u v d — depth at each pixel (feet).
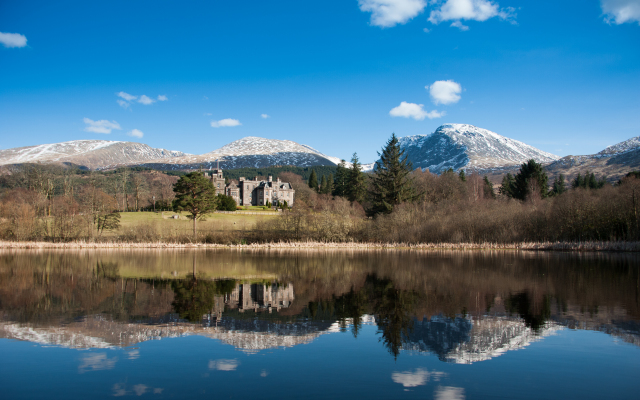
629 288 77.82
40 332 48.37
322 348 42.96
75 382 33.60
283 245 185.47
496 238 187.01
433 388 32.86
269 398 30.81
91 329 49.75
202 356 40.27
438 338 46.32
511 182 322.75
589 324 51.98
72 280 89.71
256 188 474.49
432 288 78.84
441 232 189.88
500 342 44.78
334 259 135.23
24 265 118.01
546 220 186.50
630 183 179.42
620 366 37.70
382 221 200.95
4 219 190.08
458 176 347.77
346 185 349.82
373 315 57.26
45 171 292.81
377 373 35.96
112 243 180.96
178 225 228.63
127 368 36.91
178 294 72.90
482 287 79.87
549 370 36.86
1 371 36.01
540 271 102.32
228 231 210.79
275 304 64.54
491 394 31.83
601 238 178.70
